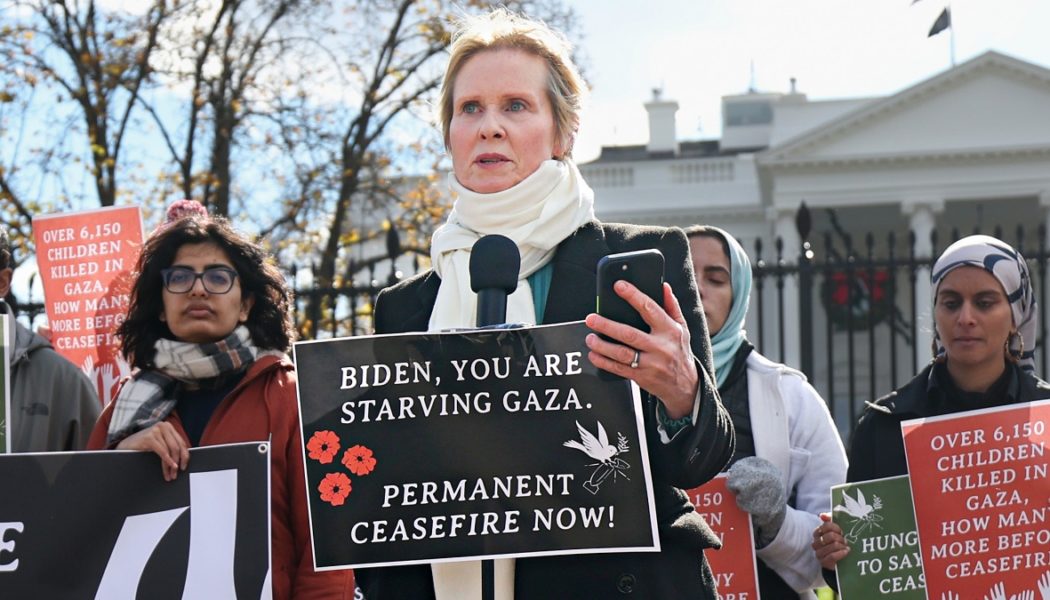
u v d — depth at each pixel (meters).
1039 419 3.34
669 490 2.44
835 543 3.47
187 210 4.67
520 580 2.40
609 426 2.32
